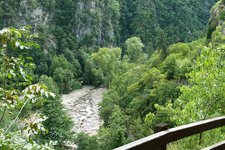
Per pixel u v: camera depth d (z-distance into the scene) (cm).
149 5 10969
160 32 5222
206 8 12538
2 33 328
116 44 10044
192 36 10525
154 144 248
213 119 328
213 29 3975
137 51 7875
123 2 11006
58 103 2892
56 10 8962
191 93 756
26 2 8344
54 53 8038
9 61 337
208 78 712
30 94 334
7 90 338
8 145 315
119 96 4662
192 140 674
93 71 7250
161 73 3734
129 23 10844
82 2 9269
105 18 9712
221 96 704
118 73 6719
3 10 7875
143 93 3584
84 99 5791
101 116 4122
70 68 7606
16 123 362
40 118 366
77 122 4303
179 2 11219
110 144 2578
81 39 9088
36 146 333
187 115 702
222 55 719
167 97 2820
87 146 2831
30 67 360
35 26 8300
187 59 3158
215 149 359
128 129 2948
